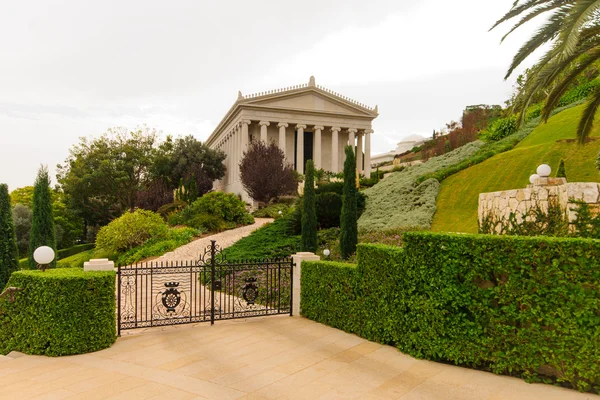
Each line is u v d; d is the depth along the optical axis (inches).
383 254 260.5
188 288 505.0
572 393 180.9
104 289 264.5
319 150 1921.8
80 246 1517.0
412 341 235.3
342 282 302.8
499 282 206.8
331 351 249.6
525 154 766.5
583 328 181.5
